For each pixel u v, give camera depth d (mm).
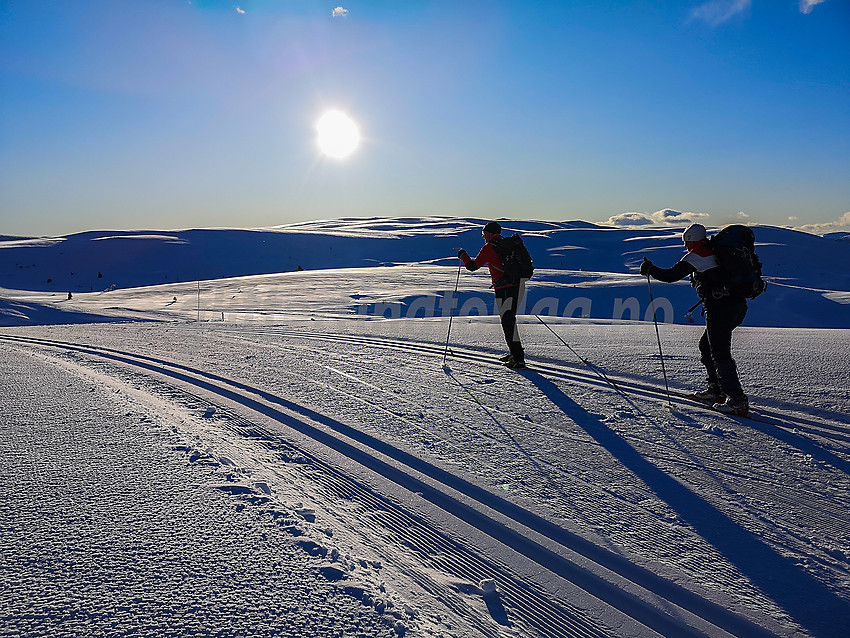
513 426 4824
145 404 5219
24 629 1930
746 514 3301
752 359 7043
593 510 3342
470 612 2346
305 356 8148
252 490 3197
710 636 2320
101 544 2521
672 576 2701
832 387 5617
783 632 2340
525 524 3184
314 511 3084
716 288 5031
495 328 11180
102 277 123812
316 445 4391
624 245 193375
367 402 5551
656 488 3637
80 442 3934
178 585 2225
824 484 3672
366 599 2219
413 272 62344
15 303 24281
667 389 5660
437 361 7660
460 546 2955
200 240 159250
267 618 2047
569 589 2605
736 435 4551
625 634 2311
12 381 6086
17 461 3529
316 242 170000
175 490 3146
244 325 12945
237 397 5820
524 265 7008
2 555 2402
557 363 7320
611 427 4785
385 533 3021
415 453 4191
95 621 1984
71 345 9797
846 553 2914
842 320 40594
